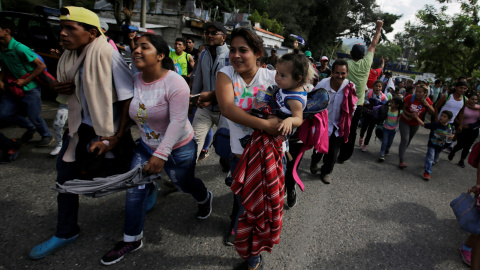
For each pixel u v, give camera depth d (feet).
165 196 10.32
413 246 9.29
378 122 18.33
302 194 11.91
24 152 12.51
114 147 6.84
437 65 54.60
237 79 6.17
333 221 10.14
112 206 9.39
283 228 9.36
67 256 7.15
